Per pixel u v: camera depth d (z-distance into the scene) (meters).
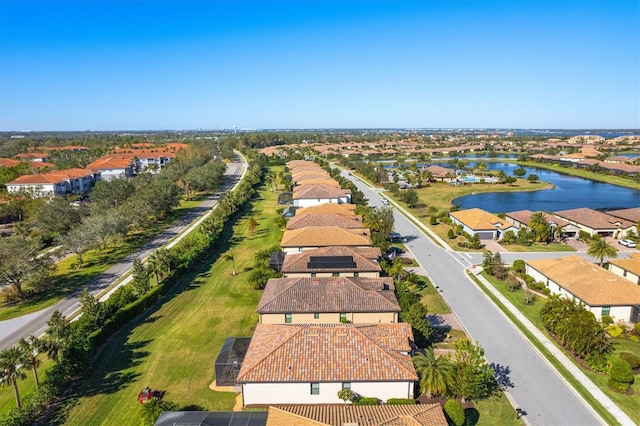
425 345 43.00
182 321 48.97
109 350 42.69
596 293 48.12
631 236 81.44
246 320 48.91
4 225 96.12
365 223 78.50
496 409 33.50
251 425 29.25
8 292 56.19
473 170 179.62
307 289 46.53
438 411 28.75
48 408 33.81
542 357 41.03
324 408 29.36
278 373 32.91
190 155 190.62
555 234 82.12
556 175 185.00
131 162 174.62
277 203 119.00
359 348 34.66
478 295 55.91
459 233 85.31
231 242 81.75
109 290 58.75
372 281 49.75
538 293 56.53
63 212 86.62
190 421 29.56
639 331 44.09
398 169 193.25
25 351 33.44
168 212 106.19
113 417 32.69
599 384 36.69
